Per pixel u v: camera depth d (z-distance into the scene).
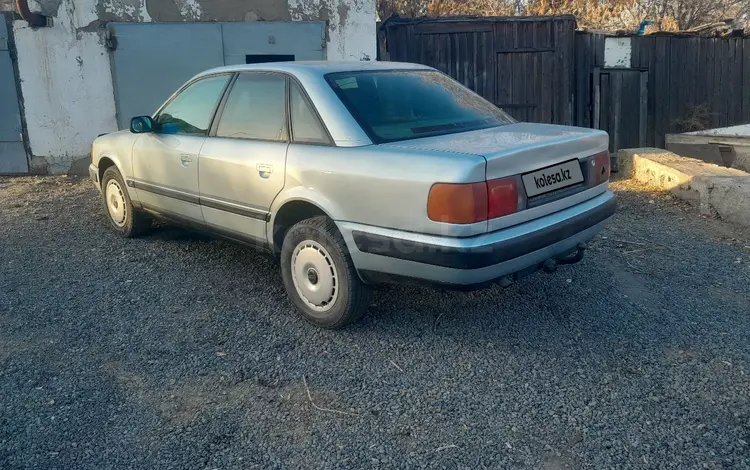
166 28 9.59
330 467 2.86
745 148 10.12
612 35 11.50
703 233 6.15
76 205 7.65
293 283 4.24
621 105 11.76
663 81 12.03
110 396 3.42
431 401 3.34
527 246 3.50
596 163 4.14
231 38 9.72
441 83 4.74
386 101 4.18
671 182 7.59
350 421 3.19
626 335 4.03
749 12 17.78
